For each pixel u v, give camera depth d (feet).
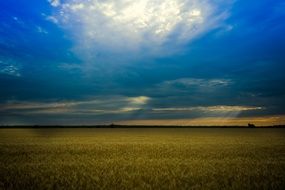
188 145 104.99
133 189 36.91
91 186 38.14
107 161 61.57
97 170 49.88
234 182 40.04
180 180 42.47
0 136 191.42
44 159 65.98
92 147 96.78
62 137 178.60
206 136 198.18
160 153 78.13
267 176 44.47
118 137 181.88
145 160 63.52
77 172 48.52
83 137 180.55
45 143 116.98
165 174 46.44
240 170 49.98
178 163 58.80
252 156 71.31
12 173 47.34
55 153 78.59
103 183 39.91
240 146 100.07
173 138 165.78
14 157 69.31
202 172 48.14
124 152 81.41
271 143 116.06
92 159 65.21
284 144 110.22
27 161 62.64
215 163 58.65
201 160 63.62
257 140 140.05
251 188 37.29
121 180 42.04
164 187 37.88
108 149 89.71
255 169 50.96
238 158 67.05
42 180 41.60
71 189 36.65
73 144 111.14
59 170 50.39
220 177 44.06
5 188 37.24
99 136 196.85
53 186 38.55
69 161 62.69
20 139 151.12
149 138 167.43
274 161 61.41
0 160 63.62
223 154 75.41
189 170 50.49
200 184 40.11
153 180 41.96
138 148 92.94
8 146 100.53
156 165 56.18
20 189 36.94
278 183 39.34
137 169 51.65
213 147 96.37
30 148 92.27
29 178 43.32
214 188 37.37
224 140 142.00
